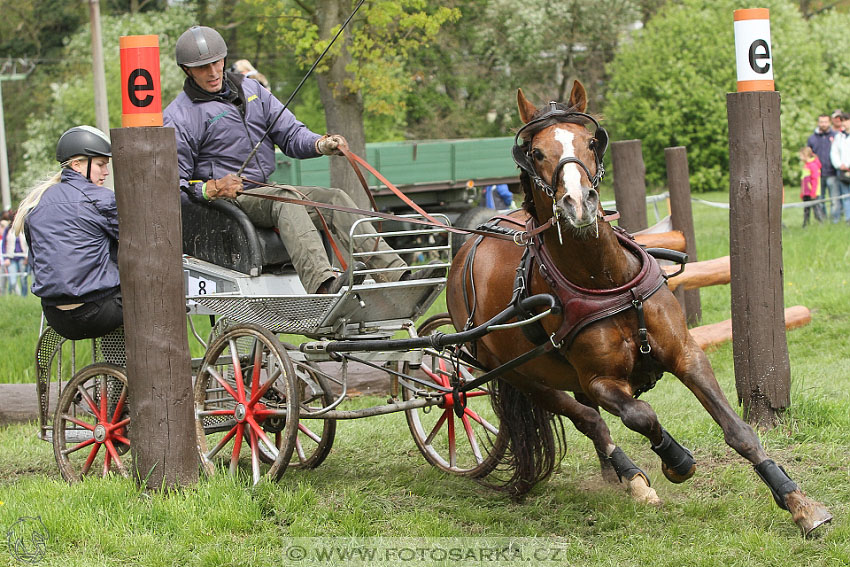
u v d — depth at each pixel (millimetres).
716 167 31016
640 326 4703
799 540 4629
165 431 5629
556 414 5648
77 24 40656
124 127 5477
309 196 6352
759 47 6445
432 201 18734
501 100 32250
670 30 31281
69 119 34656
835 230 15969
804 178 18016
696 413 7266
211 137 6617
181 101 6598
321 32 15164
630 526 5070
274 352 5828
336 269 6168
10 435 8258
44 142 34750
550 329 4957
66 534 5141
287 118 6809
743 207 6547
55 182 6359
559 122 4652
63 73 39281
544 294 4832
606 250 4672
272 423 6727
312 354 6082
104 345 6469
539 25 31578
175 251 5598
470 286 5730
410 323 6285
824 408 6641
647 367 4871
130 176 5496
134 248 5535
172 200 5570
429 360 8484
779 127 6508
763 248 6535
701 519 5121
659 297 4785
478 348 5965
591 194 4340
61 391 6629
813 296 11359
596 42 33281
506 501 5840
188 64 6477
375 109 15977
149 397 5617
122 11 39344
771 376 6590
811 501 4531
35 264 6141
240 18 31031
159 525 5234
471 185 18906
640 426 4504
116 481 5766
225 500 5355
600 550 4805
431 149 18344
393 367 6844
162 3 38656
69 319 6160
